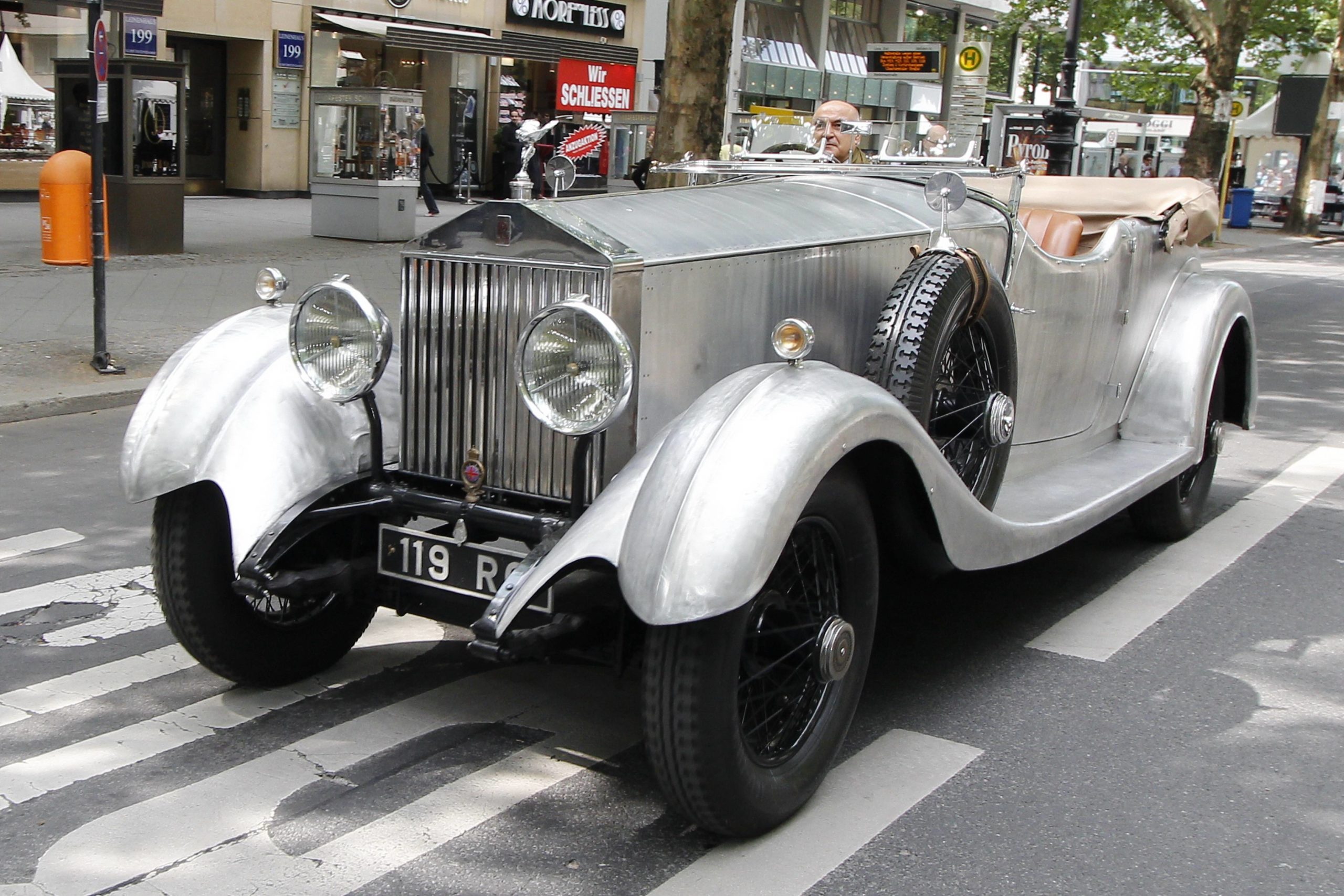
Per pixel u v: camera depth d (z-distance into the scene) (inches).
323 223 647.8
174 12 815.7
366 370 138.9
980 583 207.5
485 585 134.7
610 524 119.3
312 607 161.0
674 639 115.0
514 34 1017.5
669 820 129.2
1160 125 1365.7
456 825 127.4
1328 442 324.8
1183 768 144.2
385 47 951.0
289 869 118.6
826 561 128.6
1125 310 216.5
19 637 176.4
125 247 541.3
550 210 133.8
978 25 1450.5
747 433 116.3
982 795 136.3
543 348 123.9
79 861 119.5
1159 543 232.4
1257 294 678.5
